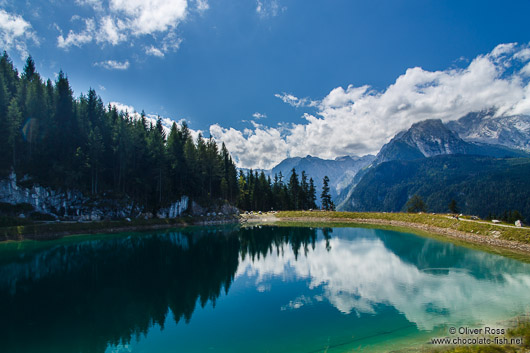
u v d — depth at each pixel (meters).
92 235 68.56
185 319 23.25
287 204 149.50
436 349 16.59
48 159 75.00
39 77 91.00
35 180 69.25
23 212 64.94
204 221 102.44
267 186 154.75
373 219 100.06
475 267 37.56
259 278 35.16
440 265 38.94
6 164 65.50
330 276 35.34
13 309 25.69
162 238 67.69
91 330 21.48
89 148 79.94
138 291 30.55
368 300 26.62
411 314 22.89
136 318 23.64
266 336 19.94
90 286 32.22
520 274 34.09
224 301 27.30
